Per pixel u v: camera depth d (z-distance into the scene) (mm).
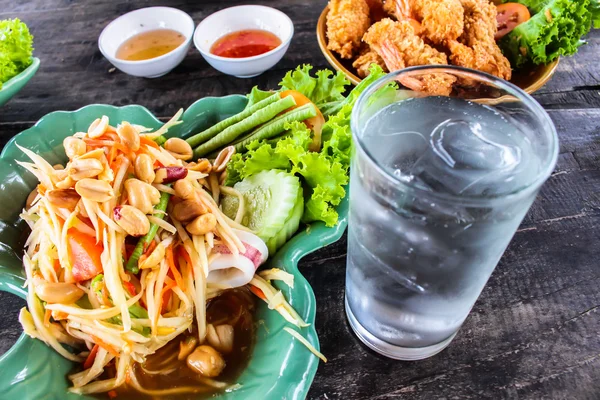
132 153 401
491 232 312
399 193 307
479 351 385
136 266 386
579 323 395
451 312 353
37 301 384
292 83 483
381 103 350
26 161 443
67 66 571
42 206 396
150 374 382
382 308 362
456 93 353
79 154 393
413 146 333
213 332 391
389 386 374
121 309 374
